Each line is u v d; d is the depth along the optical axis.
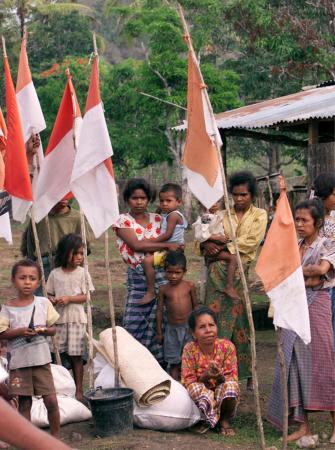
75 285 6.02
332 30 21.58
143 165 30.80
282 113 10.21
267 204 15.43
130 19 26.92
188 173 4.88
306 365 5.04
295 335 5.05
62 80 30.17
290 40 21.52
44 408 5.34
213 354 5.43
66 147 5.71
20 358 4.92
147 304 6.29
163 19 24.20
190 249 19.02
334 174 5.67
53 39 38.03
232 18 22.19
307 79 24.50
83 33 38.38
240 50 25.50
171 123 24.70
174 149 25.64
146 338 6.31
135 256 6.34
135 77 28.16
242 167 37.44
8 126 5.29
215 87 24.11
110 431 5.15
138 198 6.37
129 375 5.39
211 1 22.97
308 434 5.10
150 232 6.40
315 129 10.58
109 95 28.48
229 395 5.19
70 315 5.98
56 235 6.69
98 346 5.77
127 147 28.39
